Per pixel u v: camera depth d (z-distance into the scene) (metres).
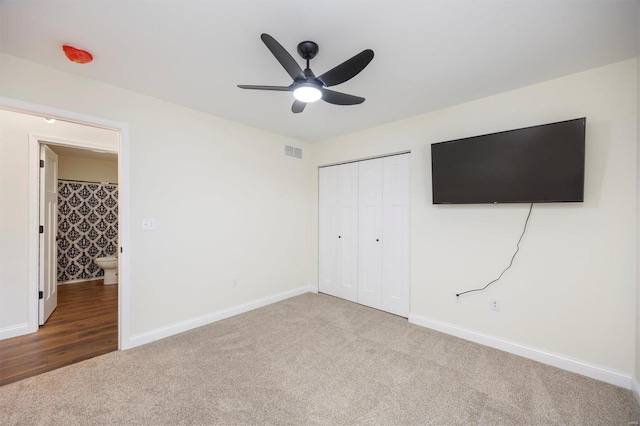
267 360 2.27
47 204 3.05
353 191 3.77
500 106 2.48
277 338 2.67
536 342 2.30
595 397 1.83
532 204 2.33
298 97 1.79
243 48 1.83
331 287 4.04
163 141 2.68
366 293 3.61
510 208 2.44
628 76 1.94
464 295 2.70
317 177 4.20
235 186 3.30
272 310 3.44
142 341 2.53
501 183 2.39
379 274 3.47
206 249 3.03
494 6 1.44
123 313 2.44
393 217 3.35
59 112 2.11
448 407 1.74
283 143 3.86
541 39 1.72
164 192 2.70
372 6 1.44
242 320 3.12
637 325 1.88
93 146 3.14
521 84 2.31
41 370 2.11
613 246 2.00
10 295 2.64
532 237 2.33
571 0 1.39
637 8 1.44
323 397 1.83
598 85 2.04
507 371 2.13
